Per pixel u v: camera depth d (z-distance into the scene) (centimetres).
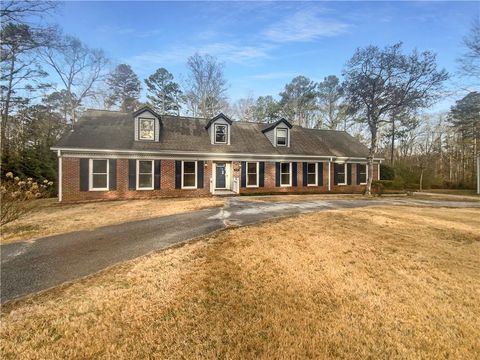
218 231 686
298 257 504
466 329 302
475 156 2761
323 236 641
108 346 263
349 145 2262
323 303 352
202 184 1650
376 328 301
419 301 361
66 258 511
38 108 2466
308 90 3572
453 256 531
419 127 3666
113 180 1456
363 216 895
